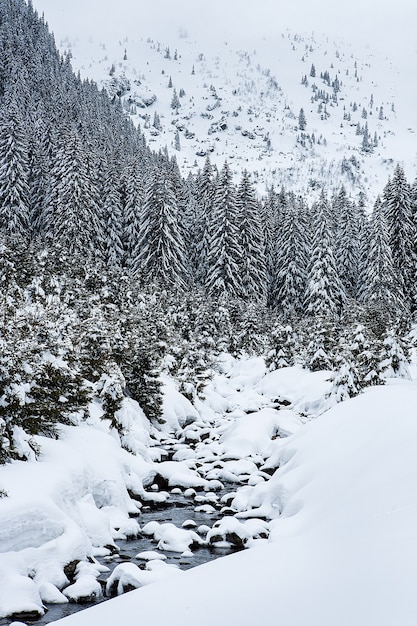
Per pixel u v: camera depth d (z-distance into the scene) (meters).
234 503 16.45
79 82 141.50
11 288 29.64
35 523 10.73
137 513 15.62
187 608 6.65
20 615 9.05
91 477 14.54
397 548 6.76
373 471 11.01
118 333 25.25
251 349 50.28
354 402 16.38
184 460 22.31
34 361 14.82
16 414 13.19
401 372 28.22
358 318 36.91
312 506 11.65
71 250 50.53
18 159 54.22
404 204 57.78
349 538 8.09
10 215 52.78
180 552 12.55
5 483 11.37
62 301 32.59
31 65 117.44
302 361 40.91
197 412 30.69
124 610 7.02
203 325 47.56
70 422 17.41
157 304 41.56
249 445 22.95
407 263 57.25
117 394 19.86
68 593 9.88
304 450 15.25
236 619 5.99
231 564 8.46
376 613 5.16
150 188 57.19
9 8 151.00
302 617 5.59
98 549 12.20
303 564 7.57
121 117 153.50
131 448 19.84
